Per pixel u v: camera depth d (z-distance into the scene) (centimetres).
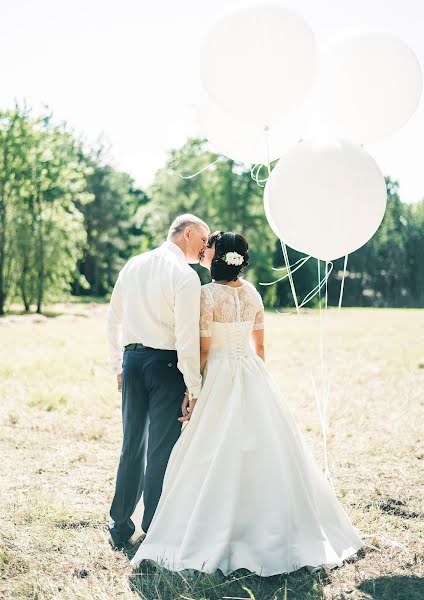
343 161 323
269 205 346
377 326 2175
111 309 372
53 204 3225
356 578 304
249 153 396
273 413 338
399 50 347
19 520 375
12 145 3045
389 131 363
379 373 987
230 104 342
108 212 5359
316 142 332
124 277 362
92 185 5306
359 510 394
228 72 330
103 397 755
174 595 286
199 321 340
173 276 338
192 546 307
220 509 314
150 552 318
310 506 322
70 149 4762
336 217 327
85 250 5303
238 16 324
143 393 351
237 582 297
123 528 348
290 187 328
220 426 332
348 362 1132
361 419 651
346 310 3988
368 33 351
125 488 350
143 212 4631
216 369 341
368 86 349
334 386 871
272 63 324
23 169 3048
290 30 321
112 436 587
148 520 341
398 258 6112
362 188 323
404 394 802
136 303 349
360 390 836
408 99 354
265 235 4222
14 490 433
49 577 306
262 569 302
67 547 342
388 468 484
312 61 329
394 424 632
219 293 345
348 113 357
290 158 334
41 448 543
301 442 346
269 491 315
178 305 330
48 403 712
